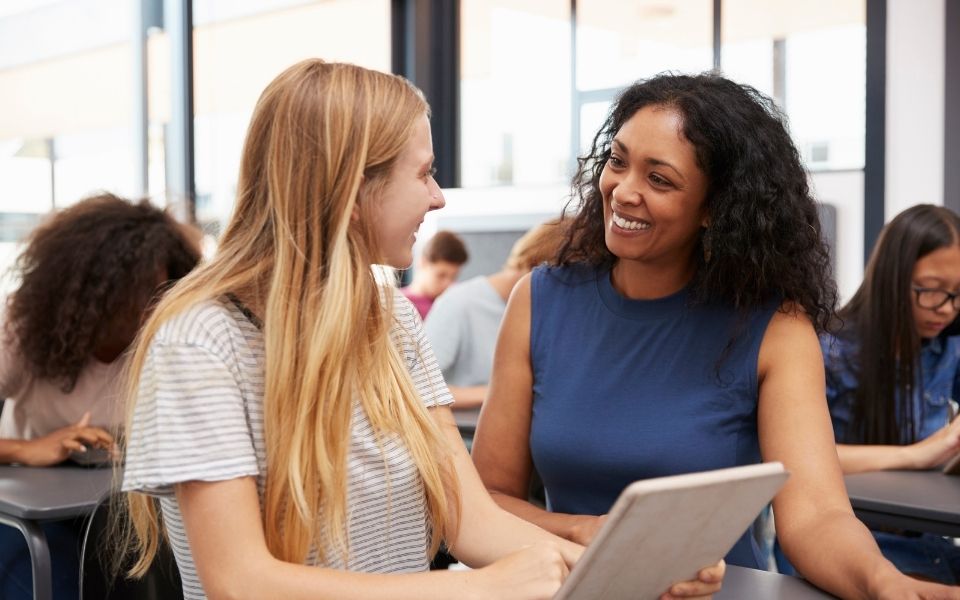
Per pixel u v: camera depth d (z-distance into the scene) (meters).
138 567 1.26
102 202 2.27
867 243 3.91
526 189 3.34
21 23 3.25
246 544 1.03
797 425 1.39
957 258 2.17
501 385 1.61
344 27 4.38
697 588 1.10
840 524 1.27
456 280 3.99
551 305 1.59
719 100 1.38
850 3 3.88
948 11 3.76
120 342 2.20
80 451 2.05
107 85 3.52
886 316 2.21
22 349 2.16
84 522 1.93
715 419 1.44
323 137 1.12
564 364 1.54
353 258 1.14
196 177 3.76
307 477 1.09
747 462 1.46
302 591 1.01
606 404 1.49
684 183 1.38
